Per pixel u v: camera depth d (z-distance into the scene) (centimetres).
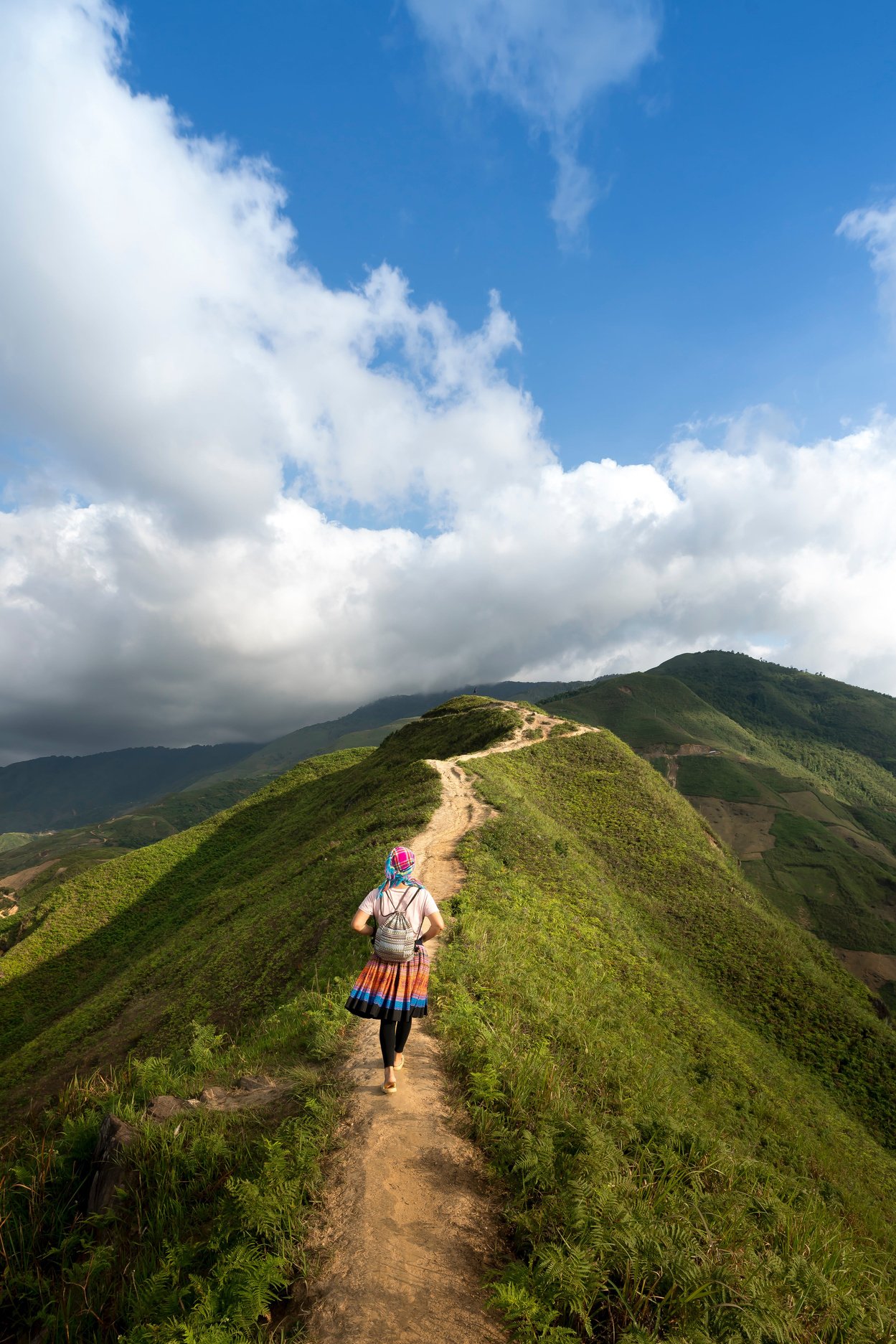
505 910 1722
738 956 3047
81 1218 528
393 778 4788
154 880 6588
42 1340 424
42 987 5369
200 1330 348
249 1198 436
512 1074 659
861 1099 2255
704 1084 1365
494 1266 415
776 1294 432
